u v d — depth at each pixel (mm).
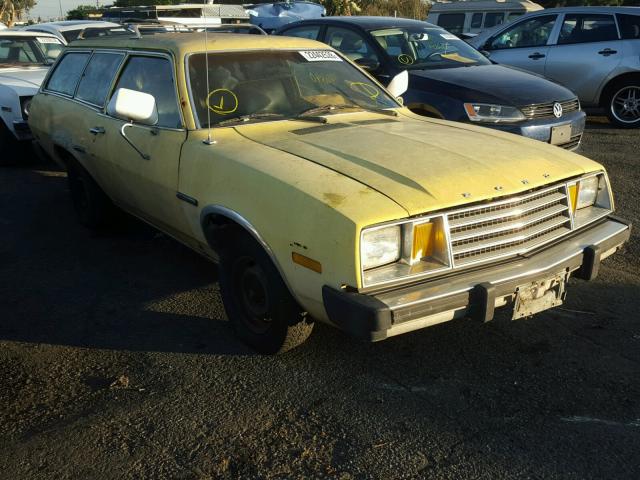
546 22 10398
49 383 3439
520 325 3934
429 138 3719
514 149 3611
